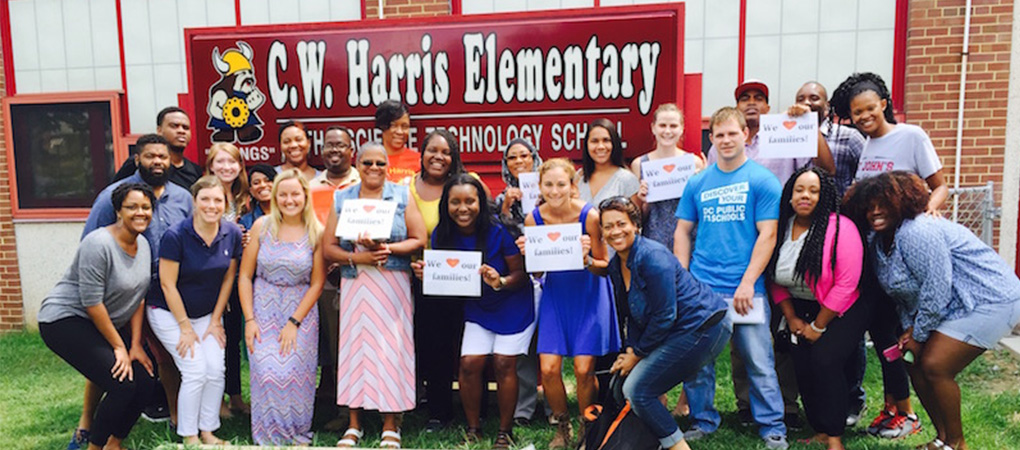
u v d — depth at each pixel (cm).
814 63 628
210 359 387
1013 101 588
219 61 498
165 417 452
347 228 375
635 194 413
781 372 416
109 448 380
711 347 324
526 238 363
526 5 661
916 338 343
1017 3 579
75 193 746
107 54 731
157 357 412
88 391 408
